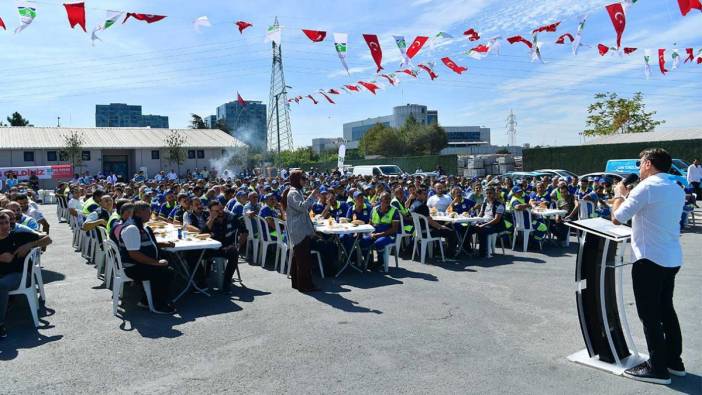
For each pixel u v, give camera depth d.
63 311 6.36
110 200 8.90
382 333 5.33
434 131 71.69
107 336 5.38
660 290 3.96
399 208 10.18
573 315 5.88
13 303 6.64
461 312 6.06
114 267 6.30
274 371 4.38
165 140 45.81
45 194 30.11
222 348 4.96
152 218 11.19
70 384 4.18
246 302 6.69
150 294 6.27
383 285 7.57
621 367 4.24
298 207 7.14
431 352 4.76
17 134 42.34
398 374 4.26
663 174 4.00
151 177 45.25
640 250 3.98
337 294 7.05
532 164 33.50
